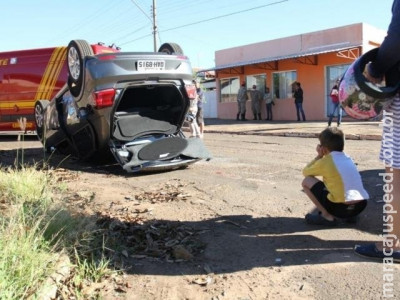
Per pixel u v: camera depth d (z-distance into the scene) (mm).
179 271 3604
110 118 7129
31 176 5500
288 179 6680
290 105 22047
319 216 4508
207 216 4949
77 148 8477
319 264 3629
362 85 3305
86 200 5449
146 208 5254
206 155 7898
